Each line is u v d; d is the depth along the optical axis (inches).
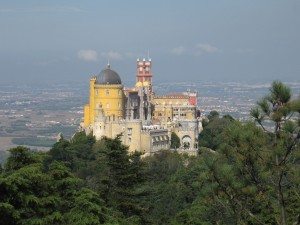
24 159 2908.5
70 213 2822.3
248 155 2217.0
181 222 4089.6
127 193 3602.4
